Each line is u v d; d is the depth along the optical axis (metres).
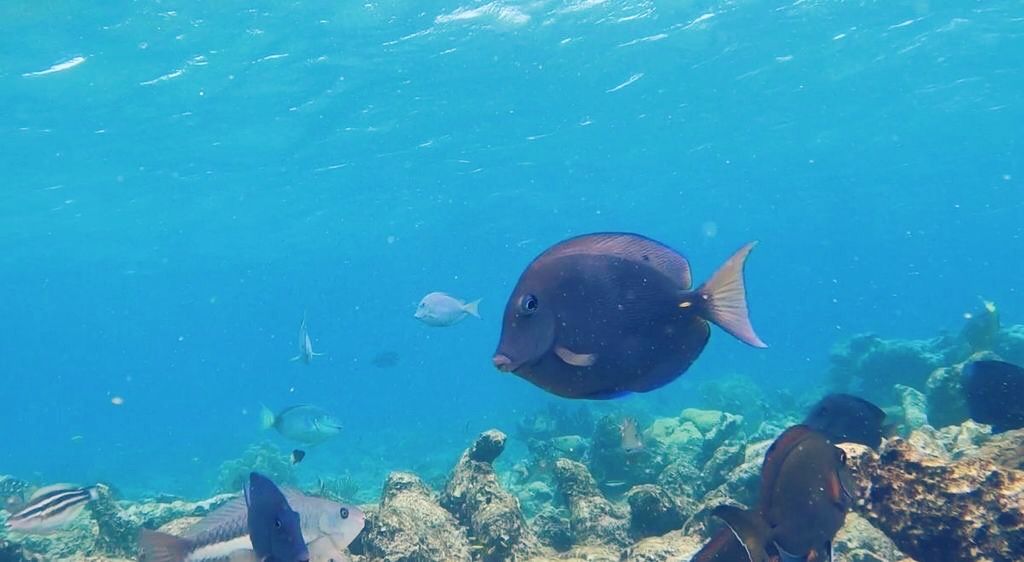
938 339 20.88
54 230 39.78
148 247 48.50
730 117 34.38
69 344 152.00
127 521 8.73
